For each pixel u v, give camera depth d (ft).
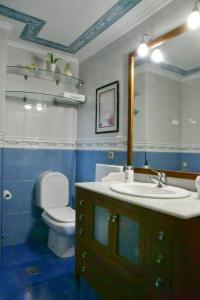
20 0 5.92
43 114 8.85
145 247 3.92
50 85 9.04
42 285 5.92
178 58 5.64
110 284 4.72
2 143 7.05
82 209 5.65
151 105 6.29
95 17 6.62
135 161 6.72
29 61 8.51
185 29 5.40
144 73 6.52
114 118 7.48
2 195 7.66
